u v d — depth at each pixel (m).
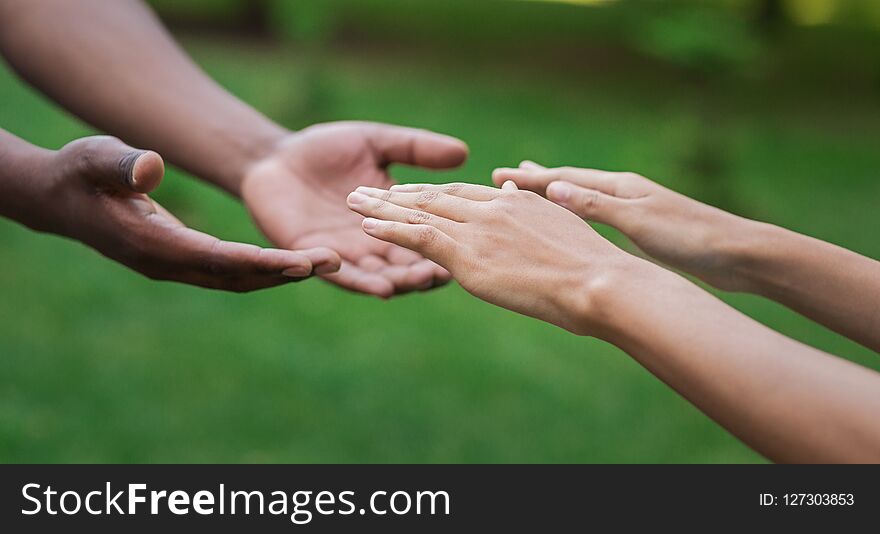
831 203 8.77
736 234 1.38
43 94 1.70
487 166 8.88
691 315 0.94
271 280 1.24
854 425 0.86
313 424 4.66
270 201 1.67
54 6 1.67
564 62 13.73
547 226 1.09
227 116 1.72
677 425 4.77
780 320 5.90
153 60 1.71
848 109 12.60
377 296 1.58
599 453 4.46
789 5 14.09
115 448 4.31
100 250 1.29
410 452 4.43
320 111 10.13
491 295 1.07
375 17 15.50
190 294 6.07
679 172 8.45
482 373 5.28
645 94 12.14
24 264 6.32
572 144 9.78
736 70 8.14
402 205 1.18
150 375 5.05
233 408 4.77
